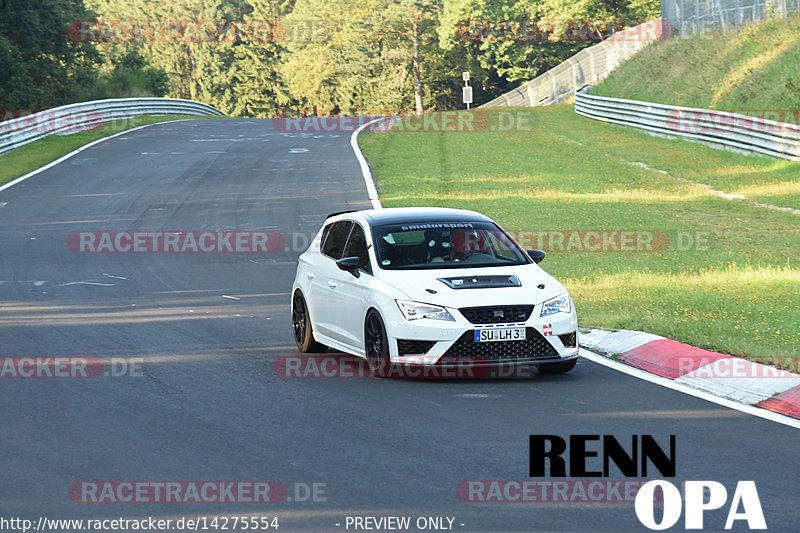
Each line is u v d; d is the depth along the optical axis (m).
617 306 45.66
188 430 27.22
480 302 32.81
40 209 85.19
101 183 99.94
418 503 21.17
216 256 64.50
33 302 50.22
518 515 20.39
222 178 101.81
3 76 176.62
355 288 35.38
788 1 147.00
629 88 166.50
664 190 91.62
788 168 99.81
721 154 112.69
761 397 29.45
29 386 32.75
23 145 125.50
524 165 107.56
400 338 32.84
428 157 114.44
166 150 126.88
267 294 52.28
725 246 64.75
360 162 111.12
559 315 33.34
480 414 28.47
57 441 26.30
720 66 144.50
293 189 93.00
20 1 185.38
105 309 48.12
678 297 47.75
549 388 31.69
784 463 23.41
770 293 48.66
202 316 46.31
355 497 21.59
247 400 30.64
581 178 98.88
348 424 27.59
